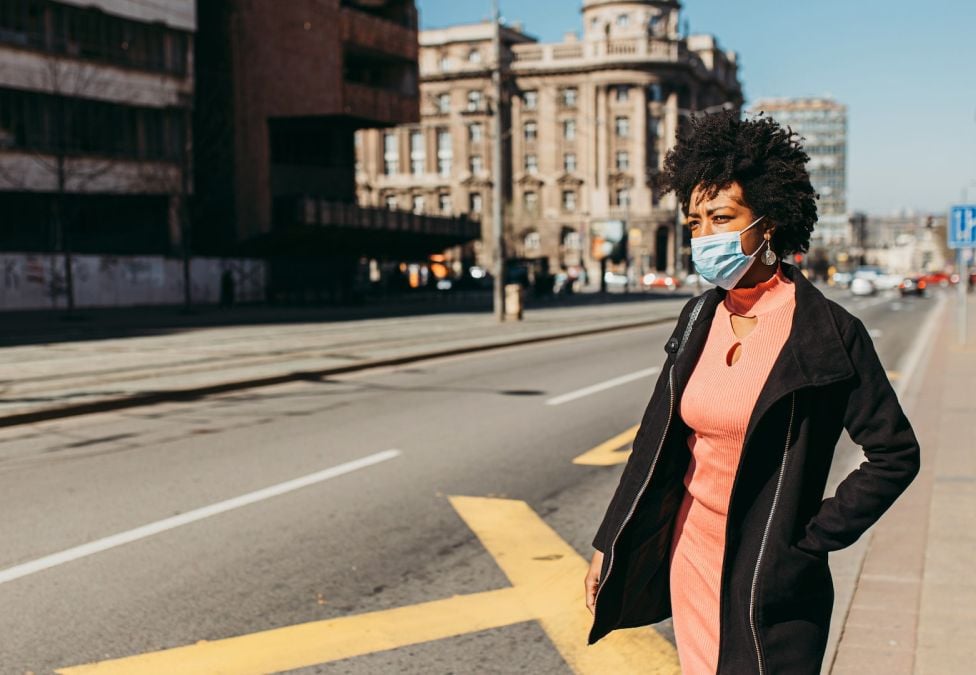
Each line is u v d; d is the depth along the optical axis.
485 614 4.71
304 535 6.07
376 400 12.46
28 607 4.79
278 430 10.08
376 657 4.18
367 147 106.31
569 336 24.55
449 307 45.28
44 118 39.62
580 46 101.62
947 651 4.00
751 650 2.20
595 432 10.01
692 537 2.40
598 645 4.35
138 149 43.66
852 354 2.17
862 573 5.07
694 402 2.32
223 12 48.50
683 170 2.37
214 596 4.95
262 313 37.19
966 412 10.79
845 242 184.25
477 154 103.50
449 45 104.00
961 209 19.59
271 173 50.22
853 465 8.55
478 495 7.17
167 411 11.51
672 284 88.38
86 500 6.97
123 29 42.59
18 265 36.97
